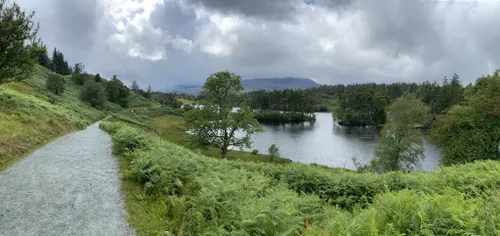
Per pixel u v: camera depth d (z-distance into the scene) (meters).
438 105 76.94
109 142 18.14
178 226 6.04
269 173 11.17
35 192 7.65
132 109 85.44
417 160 29.03
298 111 113.19
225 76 35.44
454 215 3.78
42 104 26.78
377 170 28.52
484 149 21.16
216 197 6.66
